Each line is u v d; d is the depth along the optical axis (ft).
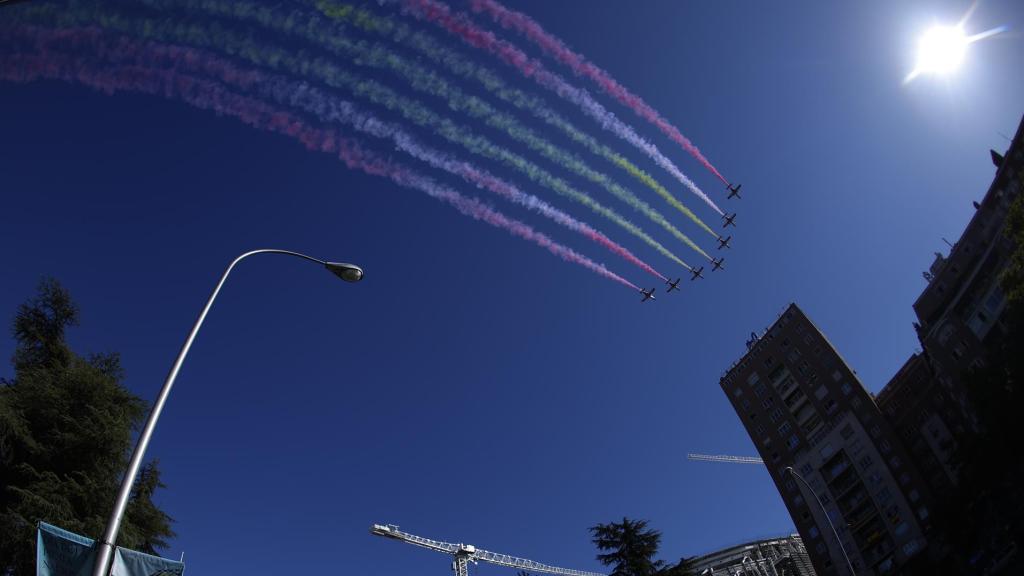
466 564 341.41
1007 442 156.35
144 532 73.46
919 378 237.04
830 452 252.42
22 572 58.18
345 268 48.26
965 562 176.14
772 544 375.25
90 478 68.74
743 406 294.46
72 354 77.82
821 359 269.23
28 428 67.46
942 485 216.54
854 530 234.99
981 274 188.14
